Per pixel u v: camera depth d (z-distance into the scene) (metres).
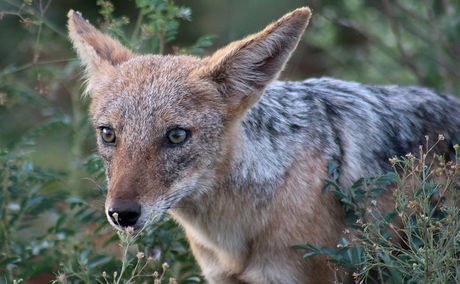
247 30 20.59
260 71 9.01
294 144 9.34
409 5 18.47
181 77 8.93
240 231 9.37
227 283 10.12
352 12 18.78
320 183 9.23
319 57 22.47
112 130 8.77
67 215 12.02
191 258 11.25
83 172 12.95
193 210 9.40
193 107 8.71
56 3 23.02
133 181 8.29
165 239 10.80
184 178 8.66
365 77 19.50
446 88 17.02
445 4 17.05
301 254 9.23
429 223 8.32
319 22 19.61
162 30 11.92
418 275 8.17
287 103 9.66
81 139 13.30
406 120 10.37
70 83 14.66
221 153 8.92
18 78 15.28
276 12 20.30
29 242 12.48
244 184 9.13
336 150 9.48
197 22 22.45
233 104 9.00
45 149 16.38
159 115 8.56
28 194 12.05
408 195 9.20
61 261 11.28
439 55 17.12
